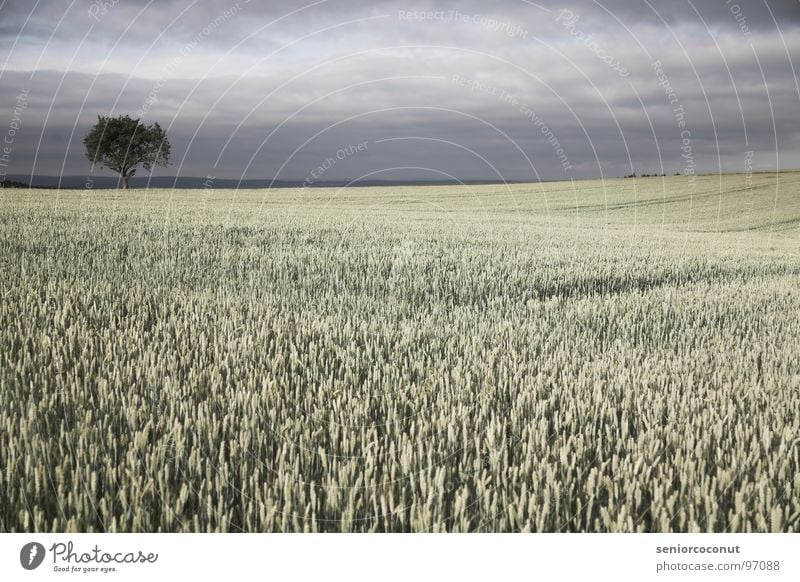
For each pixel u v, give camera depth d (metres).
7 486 2.43
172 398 3.33
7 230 12.57
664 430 3.23
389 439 3.01
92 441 2.80
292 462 2.73
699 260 14.44
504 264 11.13
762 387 4.23
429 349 4.88
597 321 6.63
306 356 4.34
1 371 3.63
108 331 4.66
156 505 2.46
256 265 9.80
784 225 32.03
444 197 43.88
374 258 11.15
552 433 3.26
